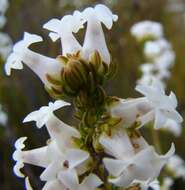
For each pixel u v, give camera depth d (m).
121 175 0.10
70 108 0.39
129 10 0.52
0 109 0.40
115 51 0.46
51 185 0.11
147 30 0.40
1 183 0.41
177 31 0.60
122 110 0.11
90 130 0.11
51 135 0.11
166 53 0.38
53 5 0.52
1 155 0.41
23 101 0.44
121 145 0.11
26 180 0.12
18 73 0.45
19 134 0.42
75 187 0.10
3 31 0.50
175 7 0.63
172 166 0.33
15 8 0.51
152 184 0.14
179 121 0.11
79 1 0.52
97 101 0.11
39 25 0.51
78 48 0.11
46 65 0.11
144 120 0.11
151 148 0.10
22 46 0.12
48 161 0.11
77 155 0.11
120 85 0.45
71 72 0.11
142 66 0.37
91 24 0.11
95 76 0.11
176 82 0.51
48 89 0.11
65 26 0.12
